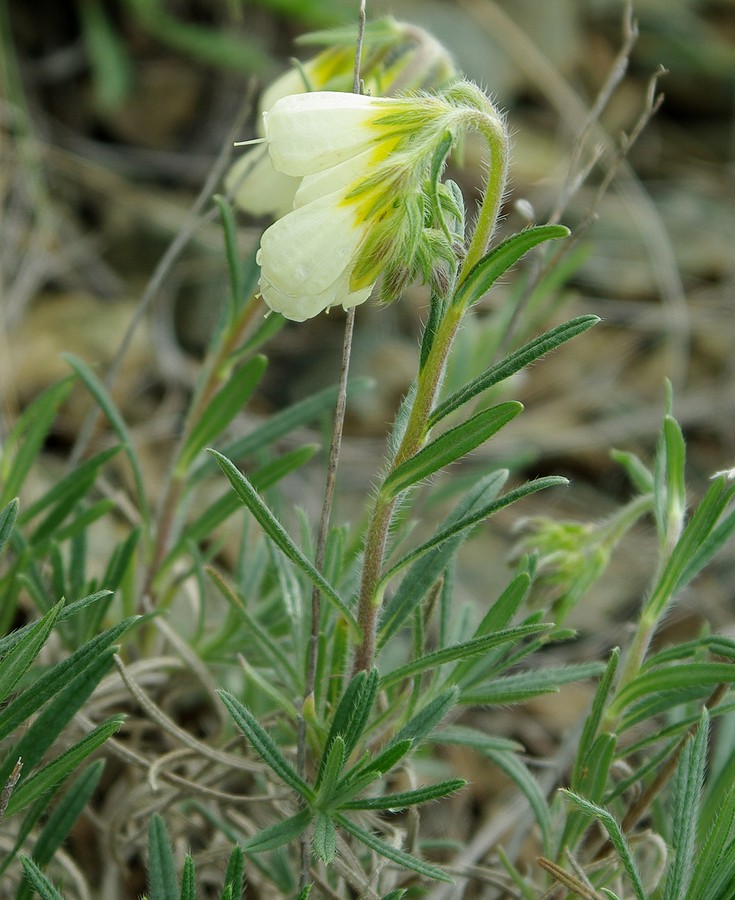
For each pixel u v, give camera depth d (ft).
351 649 1.34
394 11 3.16
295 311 1.23
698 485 2.56
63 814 1.35
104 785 1.57
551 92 3.15
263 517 1.25
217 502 1.54
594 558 1.49
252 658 1.55
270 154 1.23
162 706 1.55
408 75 1.48
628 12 1.55
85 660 1.25
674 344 2.86
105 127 2.99
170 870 1.31
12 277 2.46
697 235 3.24
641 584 2.21
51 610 1.23
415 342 2.81
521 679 1.38
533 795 1.41
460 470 2.45
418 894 1.43
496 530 2.34
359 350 2.72
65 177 2.77
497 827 1.55
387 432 2.60
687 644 1.36
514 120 3.31
